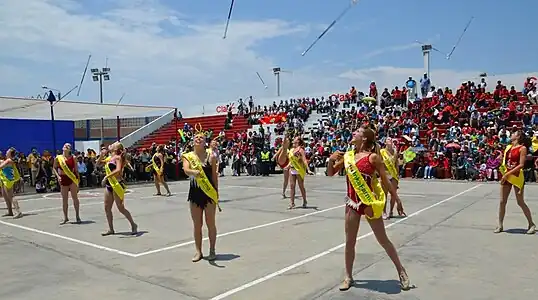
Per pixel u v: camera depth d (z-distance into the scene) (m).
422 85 33.19
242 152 27.45
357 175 5.34
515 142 8.55
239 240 8.45
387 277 6.00
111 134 34.47
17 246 8.37
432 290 5.47
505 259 6.82
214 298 5.35
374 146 5.49
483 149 21.67
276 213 11.72
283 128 32.34
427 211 11.59
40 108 27.78
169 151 24.45
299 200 14.36
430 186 18.36
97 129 34.03
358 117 30.31
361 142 5.47
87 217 11.60
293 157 12.38
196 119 40.78
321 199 14.52
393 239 8.31
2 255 7.66
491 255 7.06
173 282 5.98
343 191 16.91
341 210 12.07
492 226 9.45
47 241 8.73
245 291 5.57
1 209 13.66
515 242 7.92
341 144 26.27
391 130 26.44
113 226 10.01
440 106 28.94
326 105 36.75
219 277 6.15
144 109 31.14
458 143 22.75
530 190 16.47
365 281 5.85
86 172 20.42
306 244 8.03
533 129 22.53
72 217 11.70
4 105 27.20
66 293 5.67
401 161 23.02
